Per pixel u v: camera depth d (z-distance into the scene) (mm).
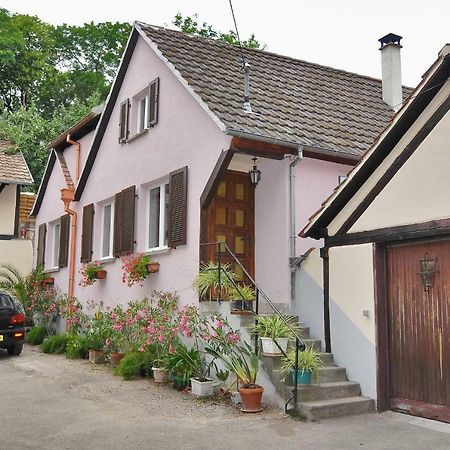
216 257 10578
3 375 10500
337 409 7578
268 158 9930
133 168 12750
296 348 7656
